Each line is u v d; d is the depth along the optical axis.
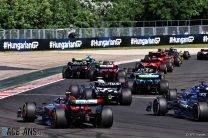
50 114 44.94
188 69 110.69
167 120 49.34
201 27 198.00
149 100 66.69
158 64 98.75
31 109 47.12
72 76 96.19
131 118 50.97
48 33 184.75
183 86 82.94
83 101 42.59
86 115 42.62
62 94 73.94
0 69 116.25
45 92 76.50
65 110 43.09
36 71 110.88
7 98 69.75
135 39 182.38
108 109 43.00
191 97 50.78
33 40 169.50
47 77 98.62
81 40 176.75
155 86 71.44
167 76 97.88
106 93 61.12
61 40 173.38
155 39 183.75
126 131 42.19
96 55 155.25
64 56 150.88
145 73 72.38
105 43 179.50
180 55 122.25
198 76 97.75
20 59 142.12
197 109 47.59
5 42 166.38
